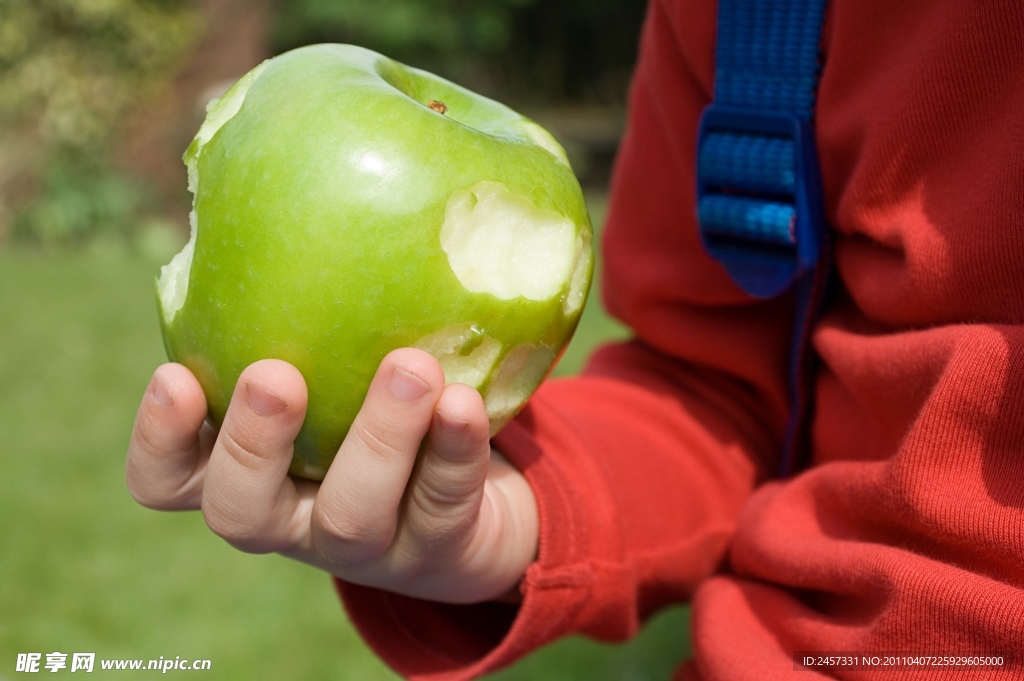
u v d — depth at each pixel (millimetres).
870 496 266
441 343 256
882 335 281
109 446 854
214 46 1759
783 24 297
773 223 298
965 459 249
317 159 250
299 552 272
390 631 304
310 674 583
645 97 345
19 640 595
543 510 291
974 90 260
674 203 335
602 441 320
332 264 248
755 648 275
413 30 2840
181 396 260
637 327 349
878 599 258
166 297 271
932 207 267
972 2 260
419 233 250
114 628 613
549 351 274
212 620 626
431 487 259
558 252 267
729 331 333
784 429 337
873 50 280
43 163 1727
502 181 257
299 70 265
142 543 705
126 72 1734
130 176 1773
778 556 284
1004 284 254
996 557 245
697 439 333
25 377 1027
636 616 321
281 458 254
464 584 284
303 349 251
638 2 3449
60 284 1412
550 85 3711
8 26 1659
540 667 605
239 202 253
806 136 295
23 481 780
